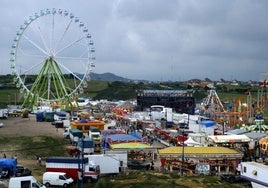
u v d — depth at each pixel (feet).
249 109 497.05
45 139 332.60
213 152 225.76
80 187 178.81
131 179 189.26
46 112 515.09
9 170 199.72
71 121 423.64
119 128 408.05
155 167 234.38
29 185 166.40
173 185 176.96
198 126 368.48
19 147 298.15
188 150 228.43
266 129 351.87
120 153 230.68
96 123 384.27
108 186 177.58
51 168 193.67
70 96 565.53
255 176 176.35
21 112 565.94
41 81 590.96
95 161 203.62
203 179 194.70
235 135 288.30
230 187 181.37
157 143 326.24
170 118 456.45
